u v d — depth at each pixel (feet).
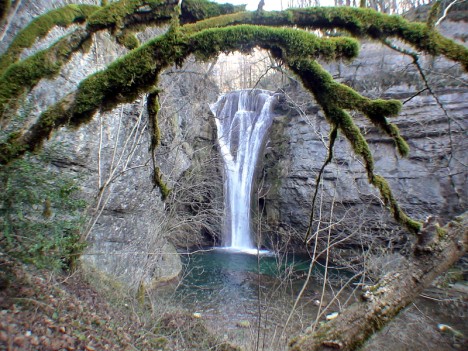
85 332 14.05
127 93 7.14
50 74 7.53
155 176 11.71
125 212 30.12
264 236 62.80
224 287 36.47
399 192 45.80
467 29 42.24
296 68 7.02
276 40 6.59
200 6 7.54
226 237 67.36
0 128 8.45
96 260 25.75
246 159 69.97
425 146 44.47
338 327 7.08
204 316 26.99
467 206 40.27
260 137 68.33
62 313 14.39
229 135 72.69
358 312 7.04
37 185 12.72
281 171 60.59
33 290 14.49
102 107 7.25
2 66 8.04
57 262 14.38
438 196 42.88
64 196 14.14
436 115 43.55
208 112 61.62
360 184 45.11
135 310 21.80
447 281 25.14
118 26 7.59
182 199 38.81
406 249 26.37
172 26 6.74
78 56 23.27
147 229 33.19
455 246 6.95
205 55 6.79
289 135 61.46
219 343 20.76
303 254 53.57
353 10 6.66
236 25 6.66
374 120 6.75
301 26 6.95
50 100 20.47
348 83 42.34
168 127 35.09
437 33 6.55
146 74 6.97
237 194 69.36
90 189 24.79
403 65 42.96
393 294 6.97
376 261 24.50
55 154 16.07
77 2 24.09
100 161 24.81
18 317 11.86
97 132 25.46
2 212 11.47
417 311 26.96
